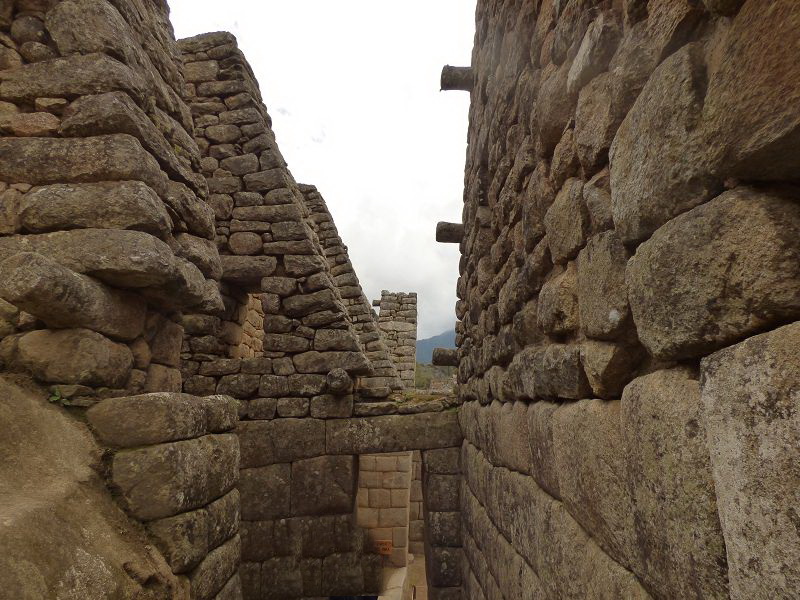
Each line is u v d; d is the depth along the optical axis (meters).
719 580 0.96
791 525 0.73
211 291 3.34
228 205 6.66
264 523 6.05
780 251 0.82
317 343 6.41
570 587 1.89
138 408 2.29
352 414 6.32
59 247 2.52
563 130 2.02
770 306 0.83
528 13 2.55
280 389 6.32
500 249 3.45
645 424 1.23
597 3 1.64
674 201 1.08
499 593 3.44
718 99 0.92
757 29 0.82
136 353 2.81
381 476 8.67
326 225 9.93
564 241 1.92
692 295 1.01
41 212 2.55
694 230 1.00
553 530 2.13
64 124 2.65
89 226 2.56
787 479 0.74
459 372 6.48
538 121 2.20
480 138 4.26
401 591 7.52
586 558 1.73
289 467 6.18
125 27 2.91
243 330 7.43
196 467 2.44
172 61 3.59
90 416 2.29
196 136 6.82
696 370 1.11
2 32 2.72
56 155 2.62
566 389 1.94
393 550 8.41
